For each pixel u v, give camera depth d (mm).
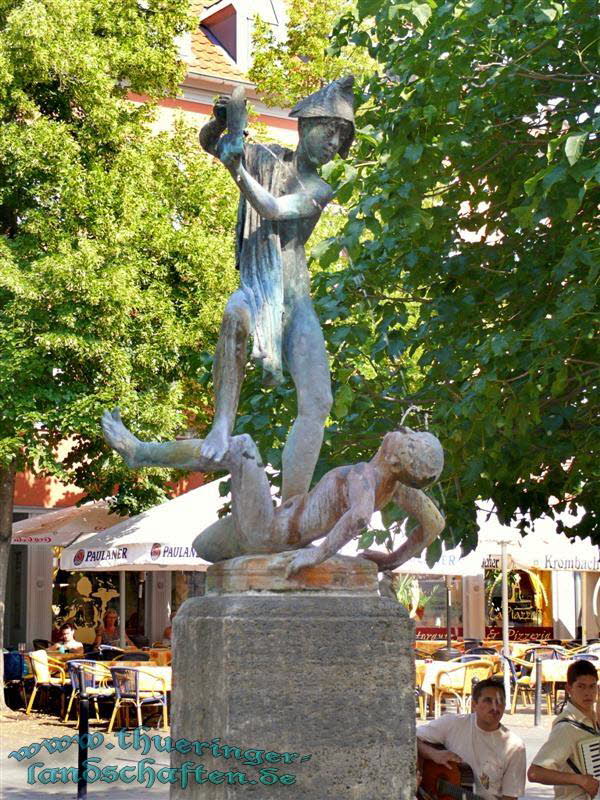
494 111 7809
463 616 27422
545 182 6270
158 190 18641
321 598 4312
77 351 16172
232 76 26594
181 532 14305
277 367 4629
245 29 27391
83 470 18422
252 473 4484
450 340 8195
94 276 16328
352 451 8141
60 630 21469
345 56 20688
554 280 7426
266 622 4207
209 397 18438
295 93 21125
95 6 18031
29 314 16312
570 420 8242
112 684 15375
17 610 24141
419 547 4613
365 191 7637
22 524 19078
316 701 4203
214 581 4586
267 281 4664
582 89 7785
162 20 18859
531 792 11289
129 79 19328
